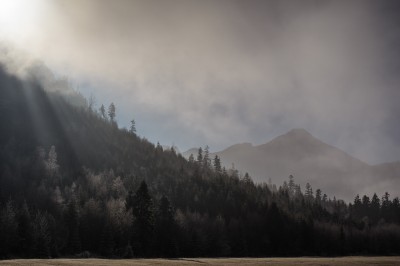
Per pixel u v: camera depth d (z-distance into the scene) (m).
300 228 172.50
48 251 103.88
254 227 167.75
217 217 163.38
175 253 124.38
